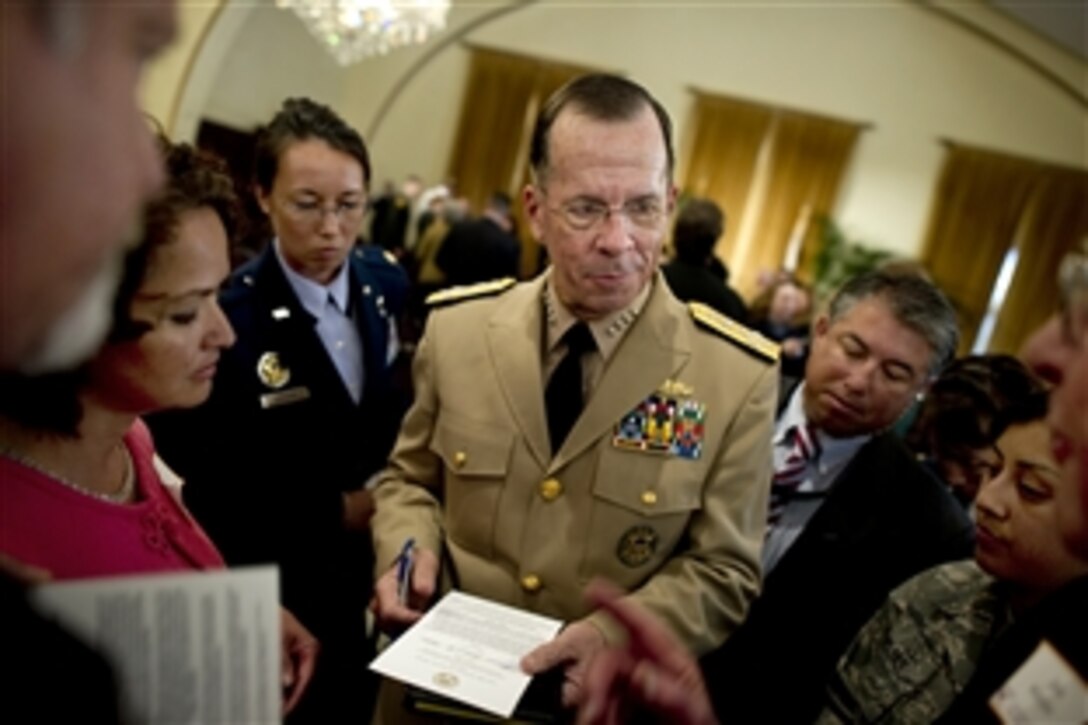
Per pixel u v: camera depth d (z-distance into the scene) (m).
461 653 0.88
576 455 1.03
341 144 1.42
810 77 8.40
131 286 0.60
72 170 0.29
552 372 1.08
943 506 1.24
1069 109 7.92
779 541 1.30
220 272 0.69
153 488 0.77
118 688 0.40
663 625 0.92
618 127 0.92
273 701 0.48
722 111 8.52
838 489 1.27
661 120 0.97
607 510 1.02
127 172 0.32
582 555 1.03
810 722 1.20
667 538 1.03
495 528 1.06
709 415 1.04
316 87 8.29
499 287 1.20
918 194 8.35
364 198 1.49
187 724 0.46
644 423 1.03
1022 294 8.16
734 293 2.73
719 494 1.03
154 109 5.19
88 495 0.65
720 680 1.23
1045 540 0.71
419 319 5.01
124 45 0.31
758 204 8.59
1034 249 8.10
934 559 1.20
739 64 8.48
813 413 1.29
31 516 0.59
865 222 8.48
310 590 1.44
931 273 8.04
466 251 4.50
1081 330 0.57
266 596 0.48
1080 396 0.56
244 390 1.38
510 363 1.08
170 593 0.46
